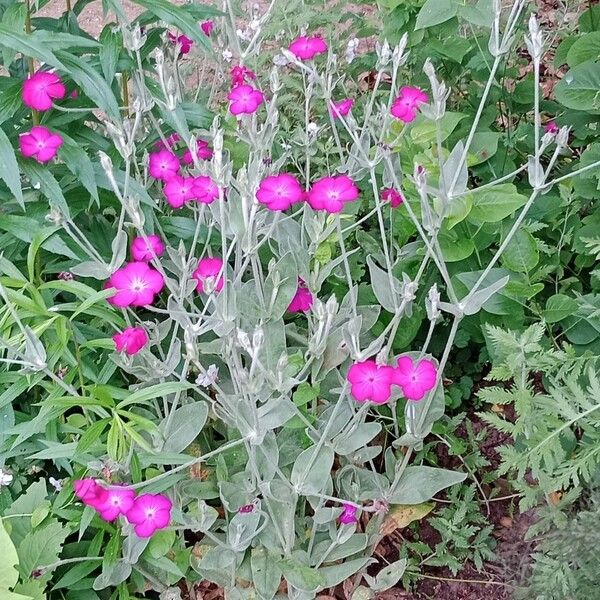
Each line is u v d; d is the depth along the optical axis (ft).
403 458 1.99
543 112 2.80
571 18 3.07
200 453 1.99
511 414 2.25
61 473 2.06
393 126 2.13
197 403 1.80
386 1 2.47
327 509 1.73
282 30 2.82
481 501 2.06
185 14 1.85
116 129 1.75
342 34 2.93
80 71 1.74
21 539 1.73
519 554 1.94
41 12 4.20
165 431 1.76
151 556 1.71
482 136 2.39
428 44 2.49
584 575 1.65
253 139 1.91
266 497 1.74
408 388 1.53
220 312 1.60
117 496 1.47
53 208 1.74
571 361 1.80
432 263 2.20
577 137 2.43
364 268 2.38
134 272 1.63
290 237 2.04
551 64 3.19
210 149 2.17
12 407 1.89
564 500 1.77
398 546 2.00
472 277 2.10
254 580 1.76
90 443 1.53
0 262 1.73
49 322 1.63
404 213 2.09
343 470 1.89
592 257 2.29
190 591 1.89
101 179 1.90
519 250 2.06
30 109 1.95
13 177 1.63
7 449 1.82
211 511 1.68
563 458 1.74
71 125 2.00
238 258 1.88
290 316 2.23
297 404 1.81
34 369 1.61
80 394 1.91
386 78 2.94
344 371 2.00
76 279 2.06
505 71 2.60
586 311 2.06
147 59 2.21
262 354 1.88
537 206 2.31
